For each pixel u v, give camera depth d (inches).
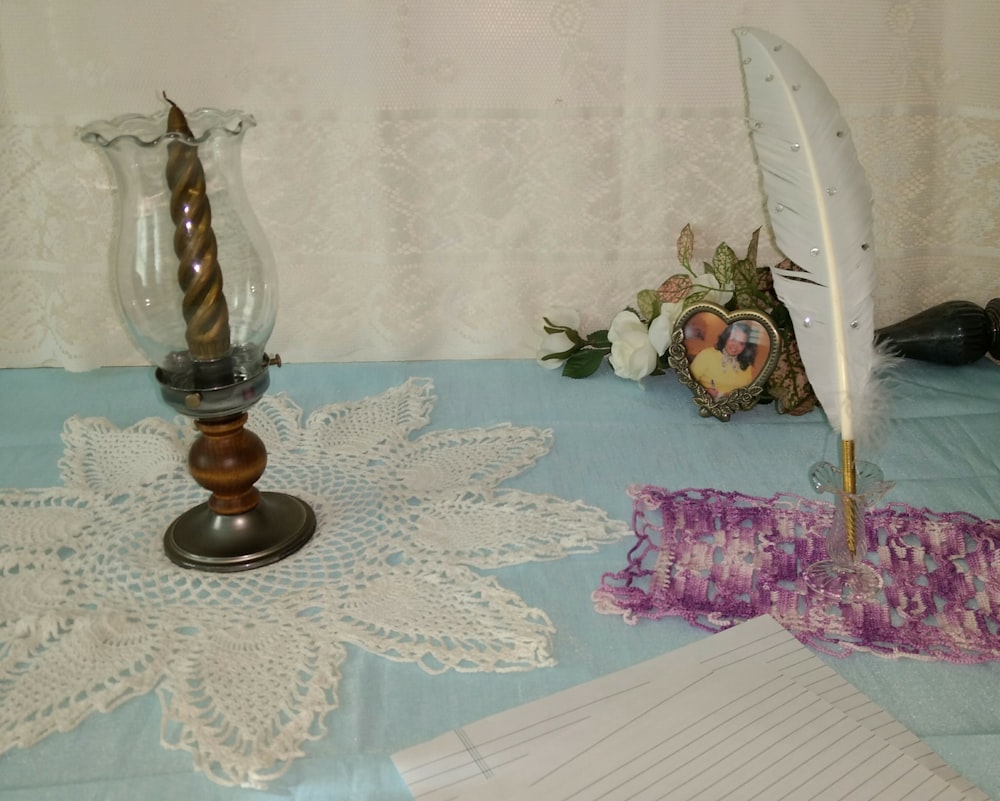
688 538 34.4
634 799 23.4
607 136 47.9
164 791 24.5
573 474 39.7
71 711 27.0
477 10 45.2
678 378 47.5
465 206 49.1
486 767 24.5
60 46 45.3
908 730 25.9
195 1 44.8
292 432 43.0
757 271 44.6
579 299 51.5
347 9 45.1
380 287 50.5
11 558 33.7
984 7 45.4
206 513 35.1
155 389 48.6
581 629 30.2
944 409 45.2
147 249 31.3
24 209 48.2
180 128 29.4
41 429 44.2
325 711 26.8
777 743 25.1
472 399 47.1
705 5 45.4
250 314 33.4
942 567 32.6
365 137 47.4
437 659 28.8
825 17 45.9
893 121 48.1
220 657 29.0
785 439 42.8
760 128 36.0
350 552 34.3
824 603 31.0
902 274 51.6
